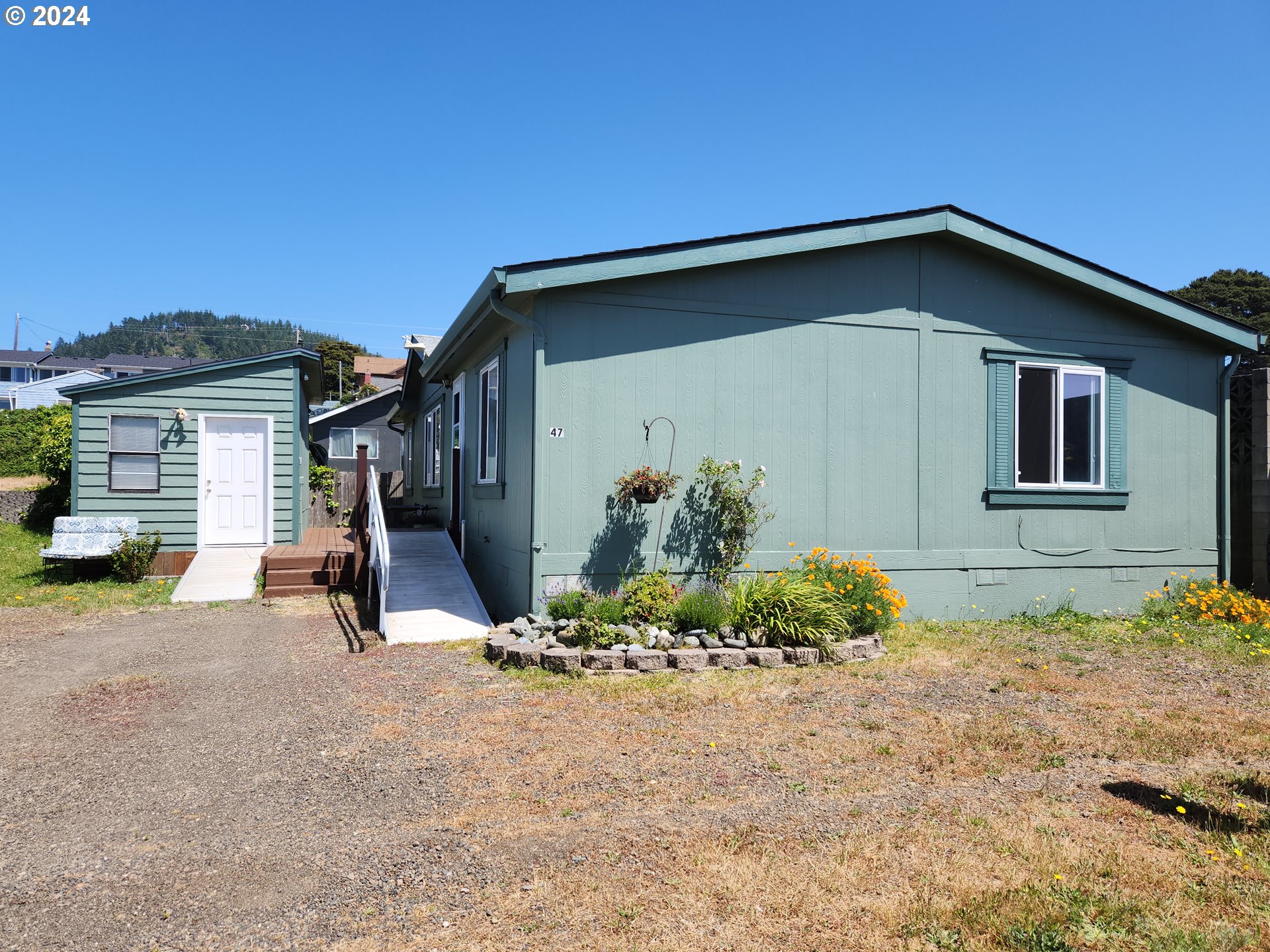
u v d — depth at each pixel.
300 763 4.77
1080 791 4.28
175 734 5.34
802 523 8.98
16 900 3.25
